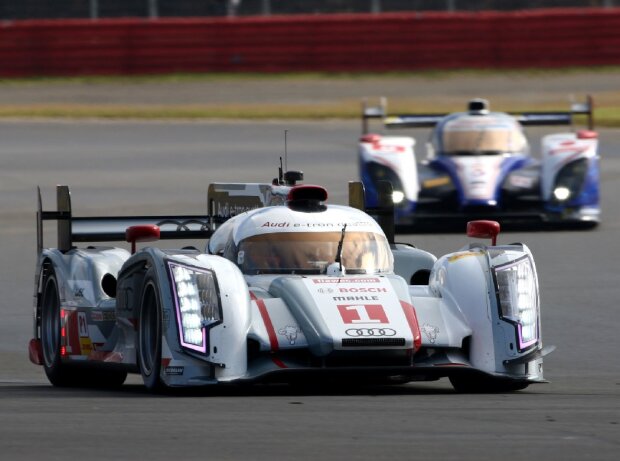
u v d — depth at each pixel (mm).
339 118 98750
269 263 27016
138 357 25609
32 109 100688
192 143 86062
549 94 108438
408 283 29547
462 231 56344
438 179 56250
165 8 128375
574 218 55625
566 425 19281
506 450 16969
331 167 75000
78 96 108500
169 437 18047
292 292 25297
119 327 26812
